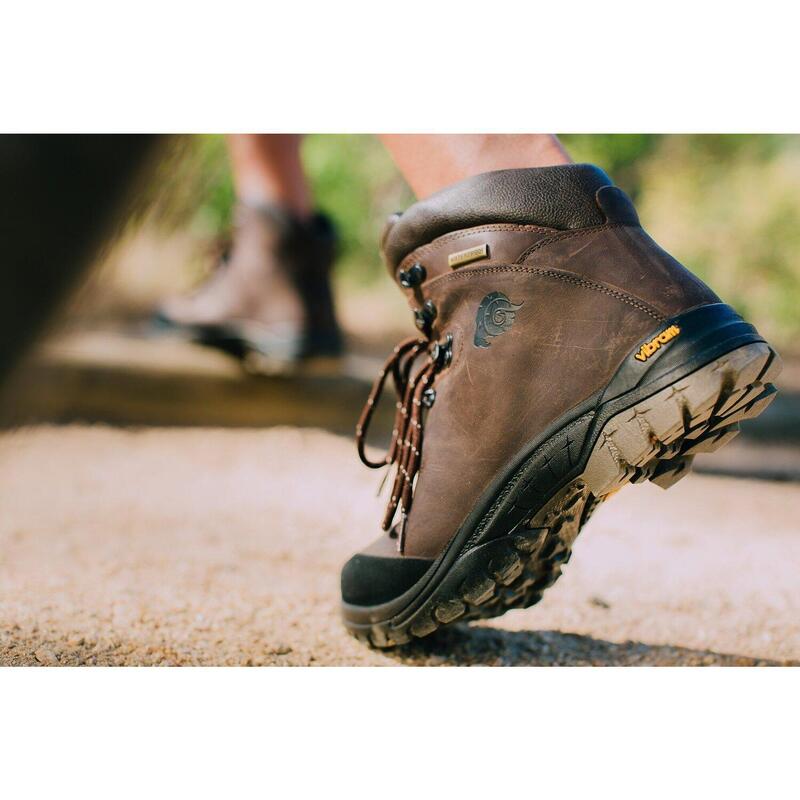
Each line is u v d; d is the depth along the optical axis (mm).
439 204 994
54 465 1789
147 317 3047
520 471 973
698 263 3318
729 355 917
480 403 985
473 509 987
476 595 994
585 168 980
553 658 1064
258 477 1734
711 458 1961
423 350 1044
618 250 961
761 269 3303
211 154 3197
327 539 1395
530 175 977
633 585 1239
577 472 962
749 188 3344
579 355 957
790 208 3299
